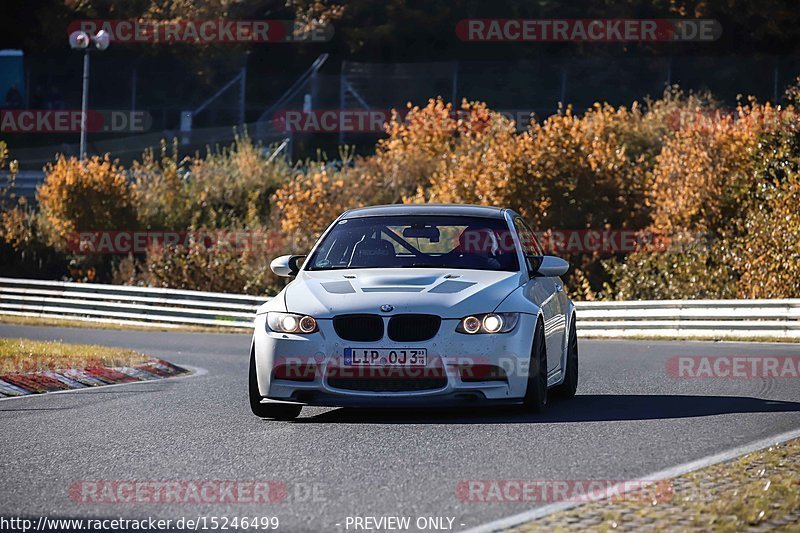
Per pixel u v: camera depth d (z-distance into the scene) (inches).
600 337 3403.1
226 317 4109.3
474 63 7647.6
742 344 2807.6
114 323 4301.2
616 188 4864.7
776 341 2955.2
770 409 1396.4
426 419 1337.4
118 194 5748.0
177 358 2564.0
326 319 1314.0
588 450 1103.0
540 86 7593.5
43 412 1492.4
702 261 4099.4
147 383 1895.9
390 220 1520.7
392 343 1293.1
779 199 3909.9
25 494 936.9
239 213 6053.2
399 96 7564.0
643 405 1453.0
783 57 7652.6
